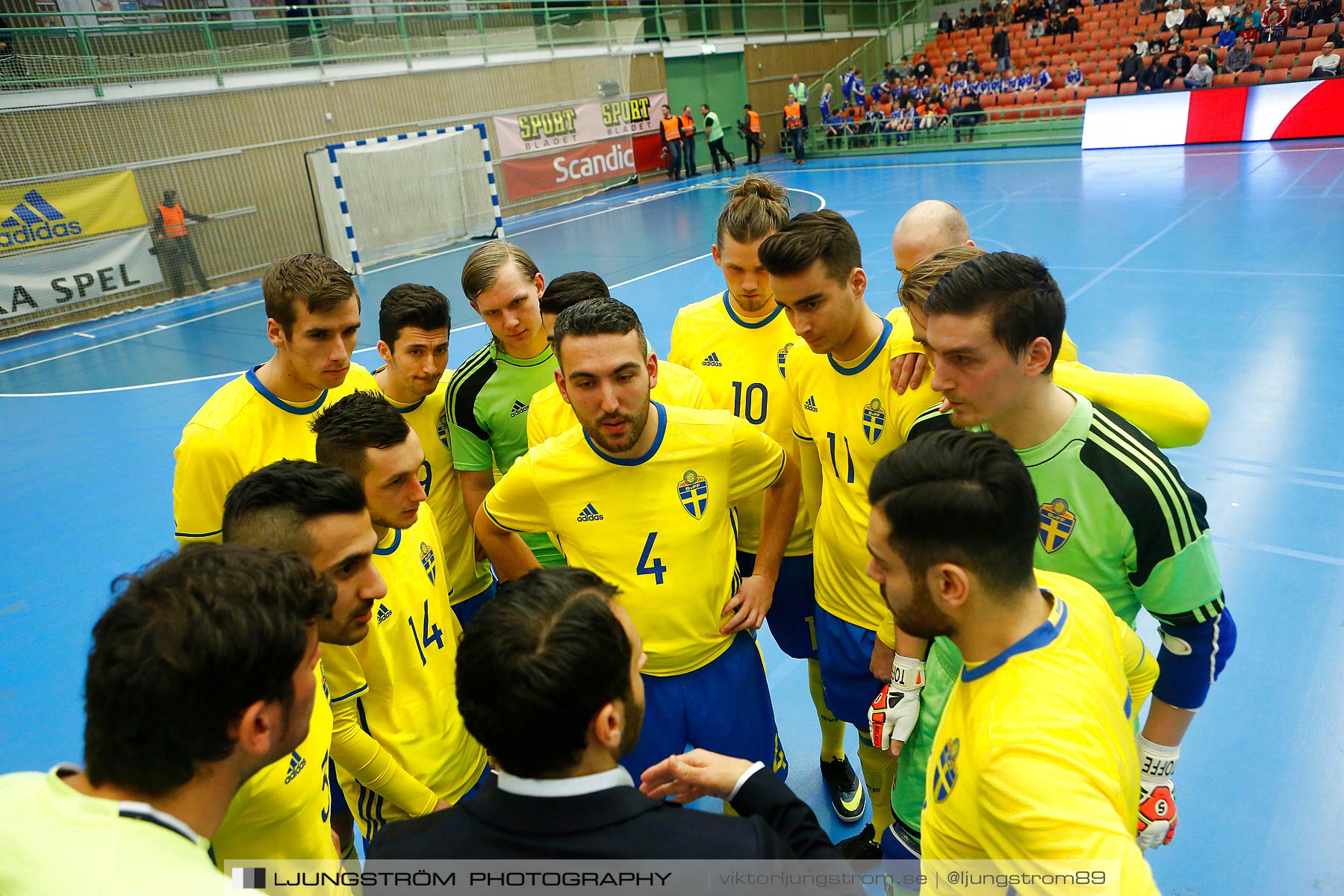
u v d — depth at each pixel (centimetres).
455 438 335
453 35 1930
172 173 1503
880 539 140
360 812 246
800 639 335
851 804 317
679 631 249
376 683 227
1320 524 447
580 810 124
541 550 342
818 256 237
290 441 285
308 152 1656
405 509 223
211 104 1541
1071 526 187
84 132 1391
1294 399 593
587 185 2289
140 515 629
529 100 2109
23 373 1097
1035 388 182
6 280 1317
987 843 133
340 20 1723
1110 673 145
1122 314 820
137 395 945
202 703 114
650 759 253
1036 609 139
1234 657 359
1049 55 2512
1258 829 279
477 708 124
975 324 173
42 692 423
